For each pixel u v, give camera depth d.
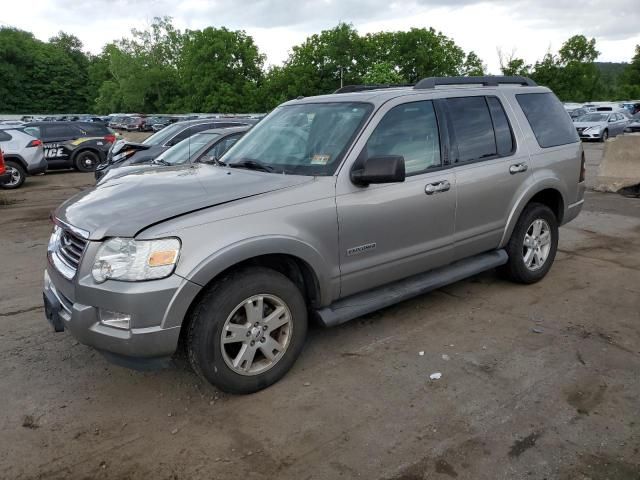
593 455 2.66
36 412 3.15
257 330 3.22
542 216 4.98
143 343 2.84
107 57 85.50
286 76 50.72
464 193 4.20
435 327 4.19
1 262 6.32
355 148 3.60
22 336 4.18
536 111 5.02
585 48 59.72
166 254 2.83
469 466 2.61
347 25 47.69
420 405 3.12
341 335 4.08
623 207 8.84
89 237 2.91
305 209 3.31
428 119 4.09
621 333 4.02
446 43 50.81
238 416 3.07
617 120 26.05
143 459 2.73
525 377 3.41
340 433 2.88
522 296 4.82
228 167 3.93
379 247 3.73
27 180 15.30
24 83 79.56
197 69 59.75
